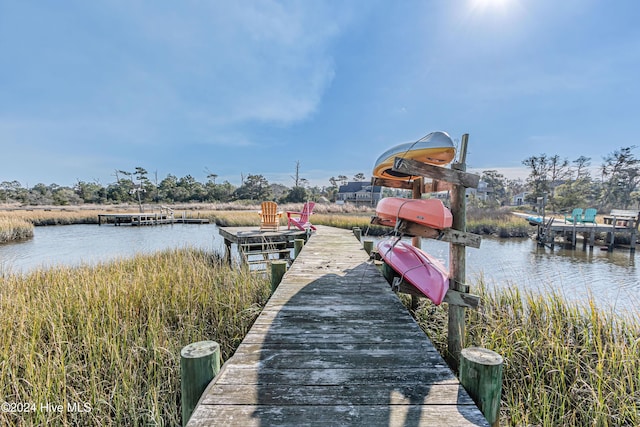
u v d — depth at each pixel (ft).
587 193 98.02
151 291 11.87
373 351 5.75
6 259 29.68
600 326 8.98
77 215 70.79
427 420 3.84
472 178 8.15
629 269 26.63
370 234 47.57
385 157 11.05
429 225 8.74
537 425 6.57
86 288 11.82
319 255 16.12
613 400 6.68
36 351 8.00
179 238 45.39
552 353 8.21
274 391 4.42
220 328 10.56
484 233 50.52
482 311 11.24
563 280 22.94
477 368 4.33
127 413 6.70
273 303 8.63
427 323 11.23
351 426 3.72
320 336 6.43
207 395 4.28
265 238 22.97
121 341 8.72
